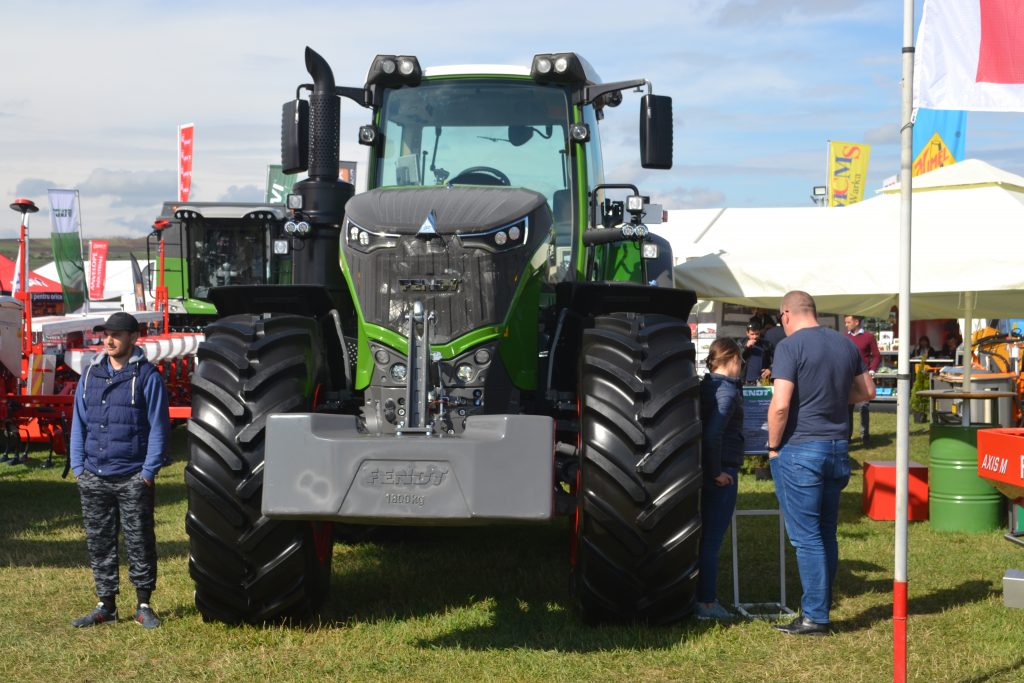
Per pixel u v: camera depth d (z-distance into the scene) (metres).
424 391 4.44
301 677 4.20
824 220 8.73
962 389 8.93
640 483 4.52
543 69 5.82
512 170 5.92
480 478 3.96
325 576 5.00
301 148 5.36
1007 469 5.62
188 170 24.06
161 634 4.78
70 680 4.20
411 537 6.98
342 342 5.15
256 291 5.18
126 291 28.14
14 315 10.38
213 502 4.55
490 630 4.81
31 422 10.88
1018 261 7.33
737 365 5.33
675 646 4.58
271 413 4.48
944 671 4.32
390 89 6.04
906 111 4.02
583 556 4.62
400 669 4.29
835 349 4.94
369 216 4.80
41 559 6.39
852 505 8.70
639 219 5.55
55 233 17.03
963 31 4.06
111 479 4.95
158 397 5.00
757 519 7.93
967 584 5.85
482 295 4.64
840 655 4.55
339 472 4.00
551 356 4.96
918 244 7.71
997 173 8.48
